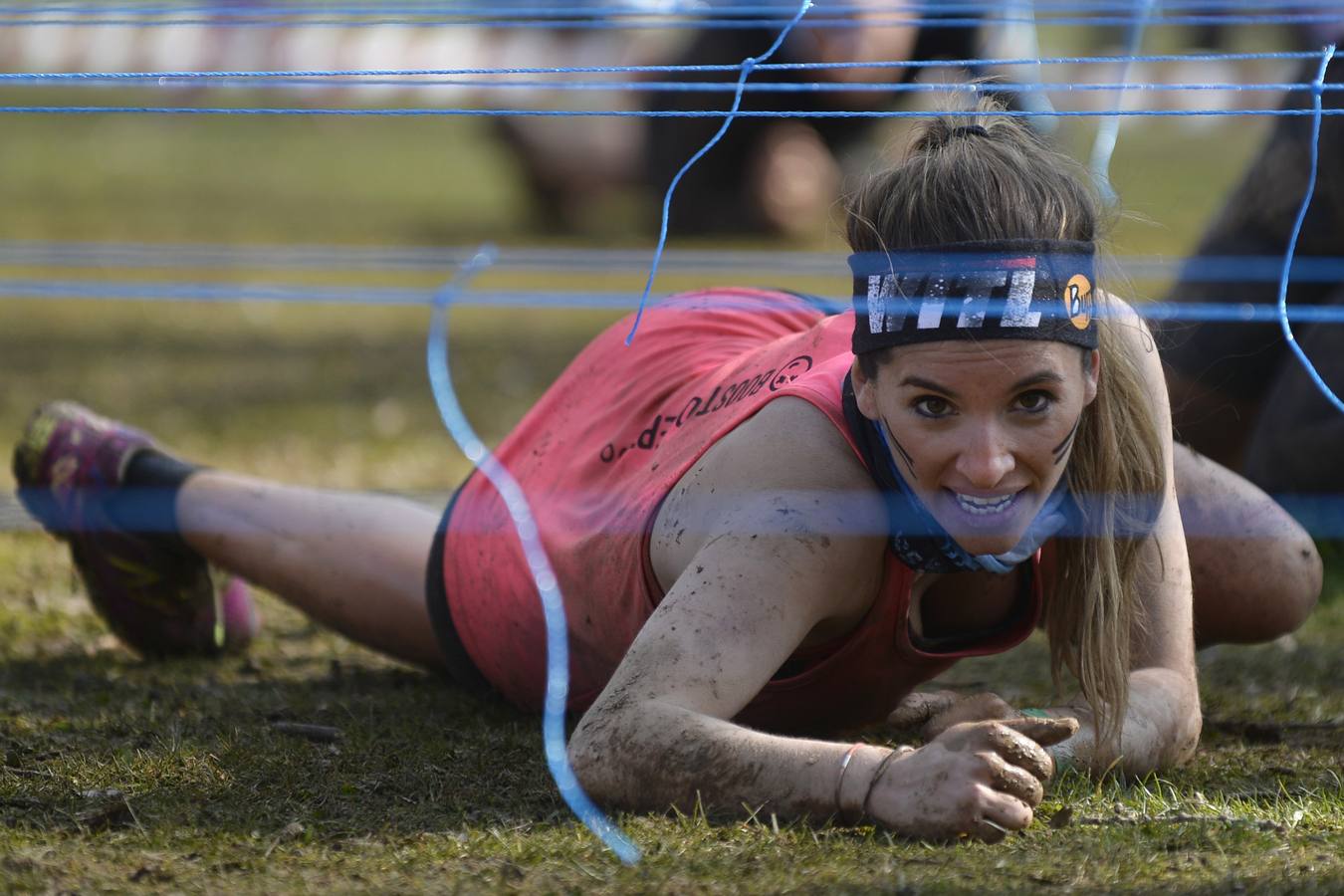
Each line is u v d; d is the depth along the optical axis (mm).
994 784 5719
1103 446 6219
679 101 31359
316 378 19562
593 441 7613
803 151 32406
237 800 6473
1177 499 7738
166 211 33281
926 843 5742
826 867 5547
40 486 9094
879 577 6254
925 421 5684
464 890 5473
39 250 8148
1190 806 6285
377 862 5773
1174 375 10781
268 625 10242
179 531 8938
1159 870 5578
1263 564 7723
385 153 48750
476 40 29641
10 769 6902
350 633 8922
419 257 8773
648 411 7434
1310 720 7980
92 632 9961
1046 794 6305
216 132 52438
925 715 6520
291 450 15414
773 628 6027
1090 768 6465
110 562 9008
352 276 27594
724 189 32062
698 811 5945
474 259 8586
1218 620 7887
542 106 32250
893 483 6020
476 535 8039
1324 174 10430
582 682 7492
